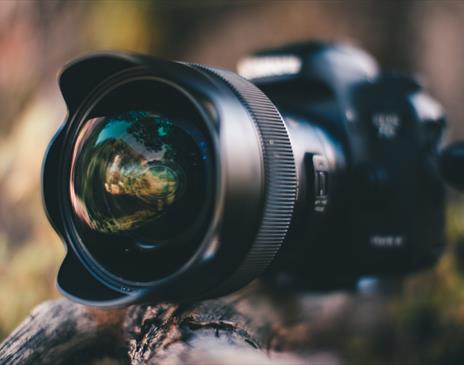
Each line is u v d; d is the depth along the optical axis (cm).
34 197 203
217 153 83
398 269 138
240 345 102
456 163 142
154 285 84
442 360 181
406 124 138
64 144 101
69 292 94
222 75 94
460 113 270
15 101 233
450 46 273
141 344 105
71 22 242
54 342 110
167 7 262
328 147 122
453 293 189
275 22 265
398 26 264
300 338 144
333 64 129
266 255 93
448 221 210
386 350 175
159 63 85
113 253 95
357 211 127
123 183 91
